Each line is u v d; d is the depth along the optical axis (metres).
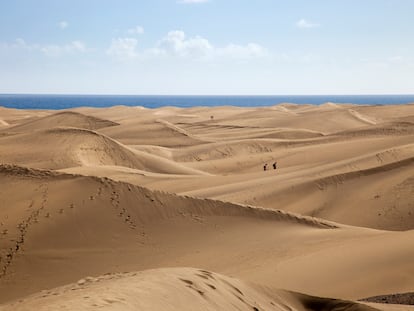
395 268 11.83
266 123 88.12
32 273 15.24
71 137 47.38
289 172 37.09
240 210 20.67
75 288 8.22
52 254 16.31
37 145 45.88
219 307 7.40
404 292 10.45
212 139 68.75
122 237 17.75
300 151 50.19
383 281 11.14
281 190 30.27
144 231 18.31
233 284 8.80
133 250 17.00
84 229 17.78
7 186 20.94
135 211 19.23
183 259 16.06
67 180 21.00
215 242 17.91
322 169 34.84
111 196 19.67
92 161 43.44
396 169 30.03
